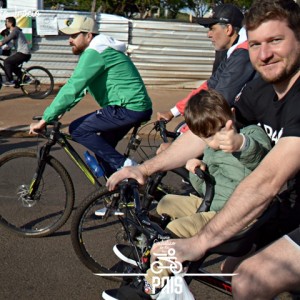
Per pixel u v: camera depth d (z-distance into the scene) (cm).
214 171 244
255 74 367
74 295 318
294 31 206
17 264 353
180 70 1220
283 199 228
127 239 290
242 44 372
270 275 196
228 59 374
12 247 378
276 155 192
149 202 274
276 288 197
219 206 240
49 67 1192
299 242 199
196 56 1217
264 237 230
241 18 413
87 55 380
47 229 392
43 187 394
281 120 223
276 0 205
